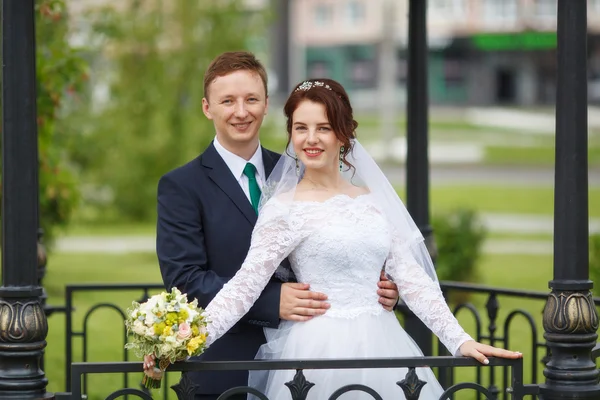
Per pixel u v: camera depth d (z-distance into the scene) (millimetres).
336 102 4324
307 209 4340
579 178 4152
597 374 4141
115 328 11641
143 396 3992
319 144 4328
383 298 4469
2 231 4078
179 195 4473
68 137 13211
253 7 22594
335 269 4344
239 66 4508
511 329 11227
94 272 16078
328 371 4359
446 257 13000
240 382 4574
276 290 4340
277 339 4406
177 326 3785
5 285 4066
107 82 21891
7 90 4031
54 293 14234
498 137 44219
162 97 21781
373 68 51500
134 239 20703
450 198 25531
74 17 14211
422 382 4027
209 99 4555
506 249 18047
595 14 45062
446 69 52531
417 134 6551
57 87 8727
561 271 4180
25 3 4023
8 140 4035
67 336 6801
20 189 4039
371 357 4301
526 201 25219
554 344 4164
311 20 51531
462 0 50094
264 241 4238
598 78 45500
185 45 21594
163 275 4441
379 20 50969
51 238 12719
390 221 4512
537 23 33375
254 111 4508
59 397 5145
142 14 21500
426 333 6516
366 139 41844
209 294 4273
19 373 4012
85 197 22922
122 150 22453
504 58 51312
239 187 4551
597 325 4168
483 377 9297
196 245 4430
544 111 51219
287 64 49219
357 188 4543
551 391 4125
